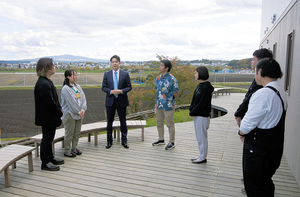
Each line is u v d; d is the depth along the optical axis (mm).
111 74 4082
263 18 9773
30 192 2596
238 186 2770
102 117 9648
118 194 2568
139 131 5410
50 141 3203
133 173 3113
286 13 4535
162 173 3121
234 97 12484
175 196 2535
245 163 2059
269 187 2027
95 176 3016
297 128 3066
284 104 1916
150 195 2551
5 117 9500
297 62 3320
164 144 4391
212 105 9586
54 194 2557
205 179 2951
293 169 3154
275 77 1934
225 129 5641
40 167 3289
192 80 10922
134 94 9969
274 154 1930
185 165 3402
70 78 3578
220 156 3785
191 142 4539
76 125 3736
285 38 4578
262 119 1912
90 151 3994
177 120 8062
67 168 3264
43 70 2994
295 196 2543
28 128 7688
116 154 3848
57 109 3092
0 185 2752
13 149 3066
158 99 4051
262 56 2430
